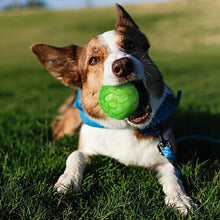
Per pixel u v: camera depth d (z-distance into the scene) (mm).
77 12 9492
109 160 710
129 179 638
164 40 5617
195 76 2246
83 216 543
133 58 650
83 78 741
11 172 654
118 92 626
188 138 816
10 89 1745
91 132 732
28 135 889
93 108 717
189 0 9273
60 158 718
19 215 545
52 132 952
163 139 681
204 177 635
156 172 703
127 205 559
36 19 8773
